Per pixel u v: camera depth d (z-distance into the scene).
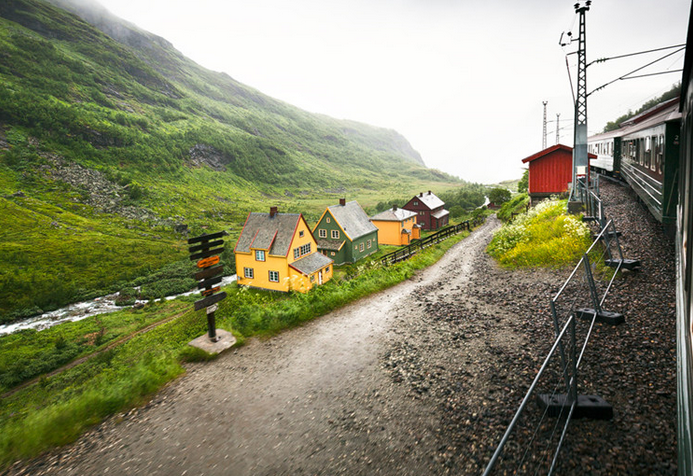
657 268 9.34
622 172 21.78
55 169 103.56
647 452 3.84
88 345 30.83
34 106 128.00
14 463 4.73
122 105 176.62
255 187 161.62
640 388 4.97
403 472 4.12
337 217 45.25
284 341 8.55
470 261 18.50
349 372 6.83
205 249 8.25
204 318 27.31
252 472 4.34
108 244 64.75
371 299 11.93
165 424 5.45
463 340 7.75
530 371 5.99
